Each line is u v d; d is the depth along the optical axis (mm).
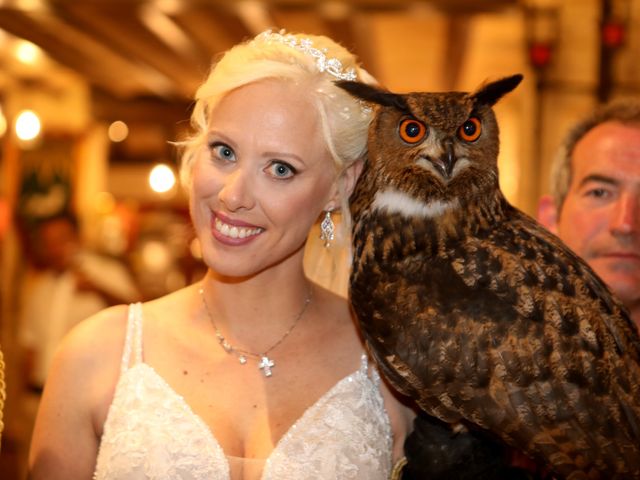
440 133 2211
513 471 2150
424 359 2082
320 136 2131
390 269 2230
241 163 2092
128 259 8141
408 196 2230
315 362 2273
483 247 2176
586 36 5676
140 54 7953
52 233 5816
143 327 2234
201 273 8016
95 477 2092
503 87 2271
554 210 2891
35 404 5789
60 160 9438
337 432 2150
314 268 2502
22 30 7062
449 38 6820
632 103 2764
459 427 2150
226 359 2234
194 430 2084
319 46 2160
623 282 2664
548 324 2021
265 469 2086
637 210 2641
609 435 1947
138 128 10320
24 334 5875
